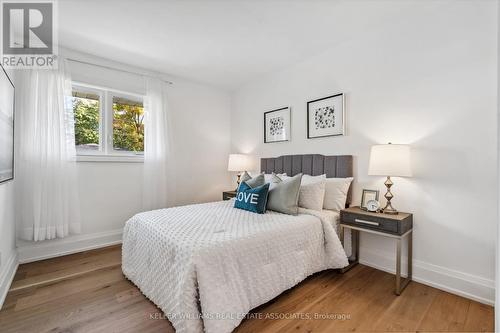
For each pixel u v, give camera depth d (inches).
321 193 97.5
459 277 76.4
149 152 131.6
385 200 93.7
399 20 89.8
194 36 100.7
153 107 134.0
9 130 82.0
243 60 124.0
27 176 98.3
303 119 124.5
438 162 81.2
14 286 80.6
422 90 84.7
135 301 72.1
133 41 104.5
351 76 104.7
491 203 71.6
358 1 79.6
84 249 114.9
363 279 86.5
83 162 115.5
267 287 66.7
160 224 75.9
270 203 95.1
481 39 73.0
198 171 157.8
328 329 60.5
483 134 72.8
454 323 62.7
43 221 100.8
